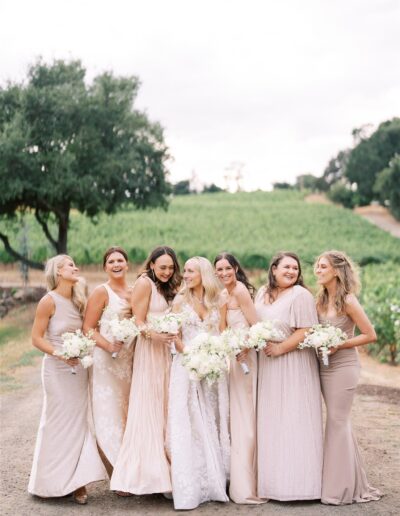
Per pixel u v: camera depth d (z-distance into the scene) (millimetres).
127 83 27047
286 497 5156
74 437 5367
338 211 77688
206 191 140750
